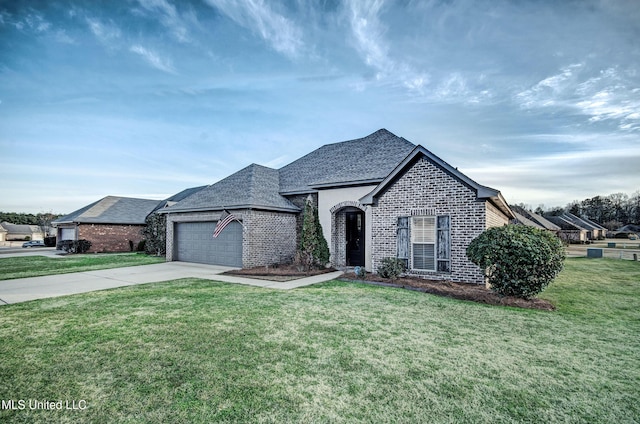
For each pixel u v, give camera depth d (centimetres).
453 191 1077
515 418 329
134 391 380
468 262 1043
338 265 1555
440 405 351
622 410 345
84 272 1441
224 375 420
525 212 4862
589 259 2395
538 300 829
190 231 1862
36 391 382
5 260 2038
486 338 562
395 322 654
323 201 1588
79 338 560
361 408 344
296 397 366
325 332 591
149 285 1093
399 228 1191
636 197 10006
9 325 638
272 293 945
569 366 452
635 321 674
